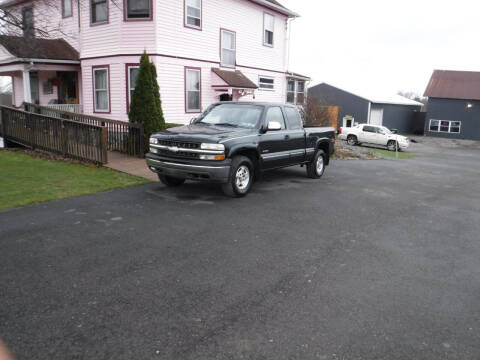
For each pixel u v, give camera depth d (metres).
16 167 10.12
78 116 14.07
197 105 18.08
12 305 3.57
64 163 10.95
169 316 3.48
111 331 3.22
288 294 3.99
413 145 33.88
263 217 6.75
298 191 9.15
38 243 5.12
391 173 13.62
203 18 17.72
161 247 5.14
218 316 3.52
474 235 6.35
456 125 40.69
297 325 3.42
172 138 7.77
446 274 4.67
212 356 2.95
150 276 4.27
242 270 4.54
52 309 3.52
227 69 19.48
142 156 12.10
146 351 2.98
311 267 4.71
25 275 4.18
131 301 3.72
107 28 16.23
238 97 20.14
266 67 22.45
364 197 8.90
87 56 17.19
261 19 21.52
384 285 4.29
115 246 5.11
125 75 16.09
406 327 3.45
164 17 15.93
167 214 6.66
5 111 13.83
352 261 4.96
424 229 6.55
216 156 7.41
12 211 6.50
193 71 17.61
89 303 3.65
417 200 8.96
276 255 5.04
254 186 9.52
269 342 3.15
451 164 19.48
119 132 12.85
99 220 6.19
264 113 8.68
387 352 3.08
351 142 29.16
